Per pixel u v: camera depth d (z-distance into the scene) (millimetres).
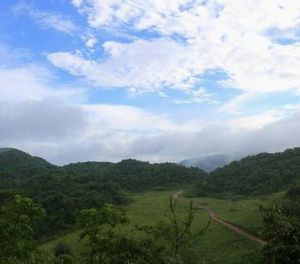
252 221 91625
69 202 115312
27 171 183625
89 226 31906
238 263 25844
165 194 170500
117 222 32656
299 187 107312
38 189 135875
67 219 104938
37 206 35250
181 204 133375
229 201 143500
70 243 79250
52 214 107750
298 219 22812
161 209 121812
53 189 136500
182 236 21984
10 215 33719
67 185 142875
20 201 34531
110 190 148125
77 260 33500
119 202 139375
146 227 25562
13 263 31516
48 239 94500
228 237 83938
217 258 70375
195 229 92938
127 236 27141
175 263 21469
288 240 21578
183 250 22672
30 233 34188
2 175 164250
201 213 117250
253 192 152875
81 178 154500
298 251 21062
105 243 29547
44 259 32938
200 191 168375
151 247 24031
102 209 33031
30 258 32531
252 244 77375
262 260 22562
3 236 32531
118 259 26531
